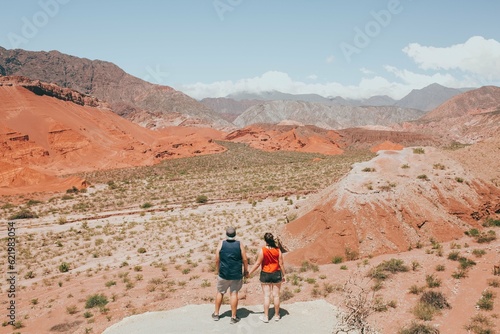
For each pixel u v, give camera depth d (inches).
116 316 754.2
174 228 2023.9
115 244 1753.2
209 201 2834.6
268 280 359.6
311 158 5841.5
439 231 1114.7
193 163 5442.9
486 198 1299.2
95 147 5915.4
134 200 3068.4
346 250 1058.1
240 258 352.8
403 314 600.7
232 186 3427.7
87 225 2266.2
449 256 827.4
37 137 5757.9
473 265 764.0
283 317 361.1
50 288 1131.9
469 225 1184.2
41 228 2217.0
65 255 1604.3
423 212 1151.6
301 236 1186.6
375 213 1123.3
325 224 1162.6
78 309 860.0
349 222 1116.5
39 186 3777.1
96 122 7278.5
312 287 759.1
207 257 1392.7
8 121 5871.1
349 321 347.9
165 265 1325.0
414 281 726.5
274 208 2388.0
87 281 1167.6
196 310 379.9
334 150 7219.5
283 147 7741.1
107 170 5226.4
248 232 1761.8
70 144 5772.6
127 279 1108.5
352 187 1213.7
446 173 1336.1
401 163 1386.6
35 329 770.8
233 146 7539.4
